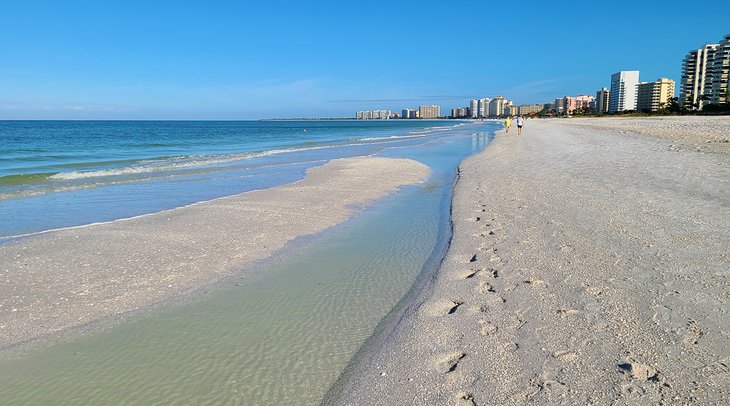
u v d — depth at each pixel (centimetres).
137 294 549
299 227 867
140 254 693
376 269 637
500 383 339
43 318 486
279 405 346
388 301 530
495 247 675
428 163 2092
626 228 739
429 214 985
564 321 427
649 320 421
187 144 3669
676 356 359
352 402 338
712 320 416
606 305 456
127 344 437
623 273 542
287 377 382
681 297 468
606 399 311
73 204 1130
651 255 604
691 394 311
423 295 526
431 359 383
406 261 668
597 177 1277
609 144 2398
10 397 359
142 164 1995
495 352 382
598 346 379
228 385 373
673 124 4559
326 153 2686
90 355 418
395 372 371
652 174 1284
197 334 456
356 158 2222
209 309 512
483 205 990
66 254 689
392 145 3441
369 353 412
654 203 919
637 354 364
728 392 312
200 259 675
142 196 1244
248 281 594
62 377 385
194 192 1312
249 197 1156
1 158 2242
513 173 1461
